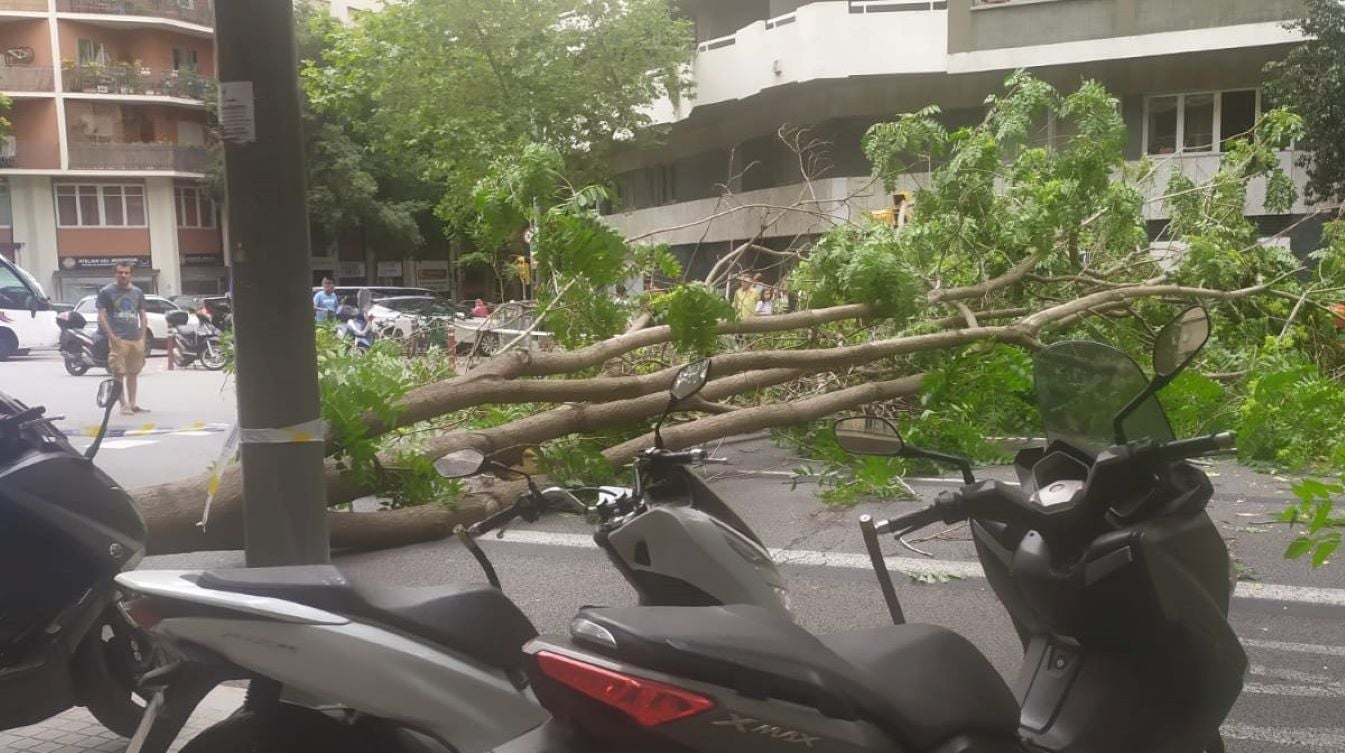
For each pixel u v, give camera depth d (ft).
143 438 42.86
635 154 127.13
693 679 7.23
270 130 16.05
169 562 23.85
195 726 14.67
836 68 90.79
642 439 30.58
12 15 164.35
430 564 23.44
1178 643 10.30
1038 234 37.47
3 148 166.91
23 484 12.56
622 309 32.76
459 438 26.53
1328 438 31.35
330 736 9.46
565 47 87.71
